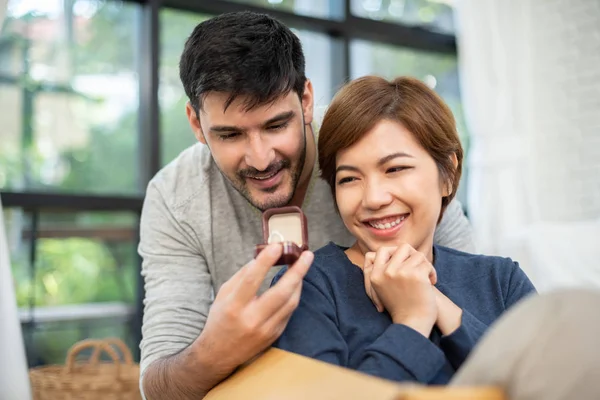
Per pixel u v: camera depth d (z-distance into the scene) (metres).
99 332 2.41
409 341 0.85
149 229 1.39
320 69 2.92
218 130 1.13
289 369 0.80
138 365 1.90
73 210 2.32
